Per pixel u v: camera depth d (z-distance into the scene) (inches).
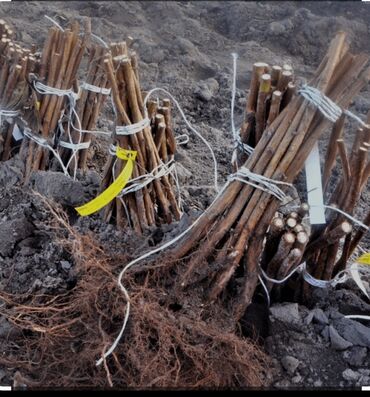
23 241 28.7
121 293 22.9
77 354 22.7
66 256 27.2
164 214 28.1
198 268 23.2
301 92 22.0
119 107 24.8
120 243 26.4
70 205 29.4
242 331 24.3
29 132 30.6
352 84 22.3
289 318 24.4
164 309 22.8
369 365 23.8
